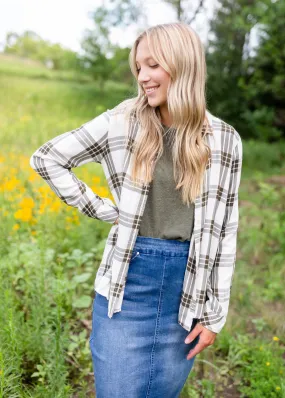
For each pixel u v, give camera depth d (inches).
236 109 575.8
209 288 69.9
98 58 681.6
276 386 100.8
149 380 69.8
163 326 68.4
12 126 370.9
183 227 66.1
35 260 125.4
